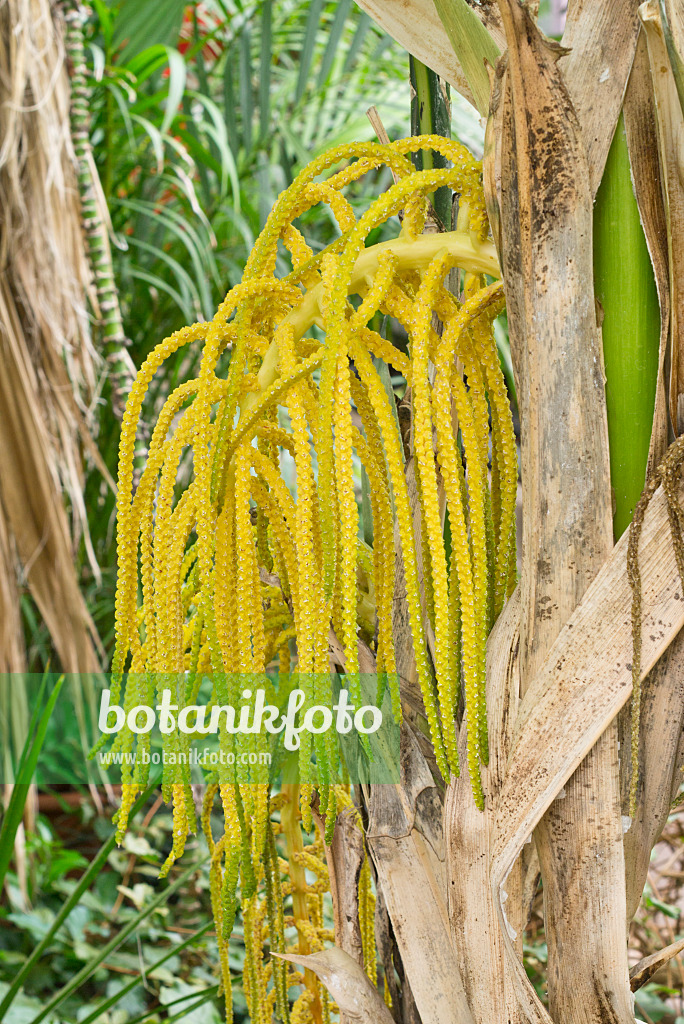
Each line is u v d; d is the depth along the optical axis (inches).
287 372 71.7
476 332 73.3
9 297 171.5
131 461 73.7
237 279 225.0
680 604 71.2
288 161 229.3
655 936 158.7
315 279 75.0
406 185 71.2
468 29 74.0
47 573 176.7
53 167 174.4
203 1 256.8
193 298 231.8
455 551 71.4
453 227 83.0
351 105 243.8
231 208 235.6
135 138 234.5
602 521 72.1
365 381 71.7
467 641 71.3
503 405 73.9
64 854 206.2
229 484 74.1
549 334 71.5
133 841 201.3
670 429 72.4
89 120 213.8
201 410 71.9
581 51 72.2
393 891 75.2
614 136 72.5
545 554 72.4
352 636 70.1
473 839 73.5
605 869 72.2
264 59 224.4
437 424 71.2
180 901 205.2
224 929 74.7
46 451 174.7
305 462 70.9
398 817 75.9
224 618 72.7
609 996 72.1
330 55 216.7
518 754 72.0
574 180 70.9
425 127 84.0
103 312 189.2
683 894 168.6
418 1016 79.0
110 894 202.4
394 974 80.9
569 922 72.6
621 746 73.3
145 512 74.0
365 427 75.3
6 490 171.9
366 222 70.7
